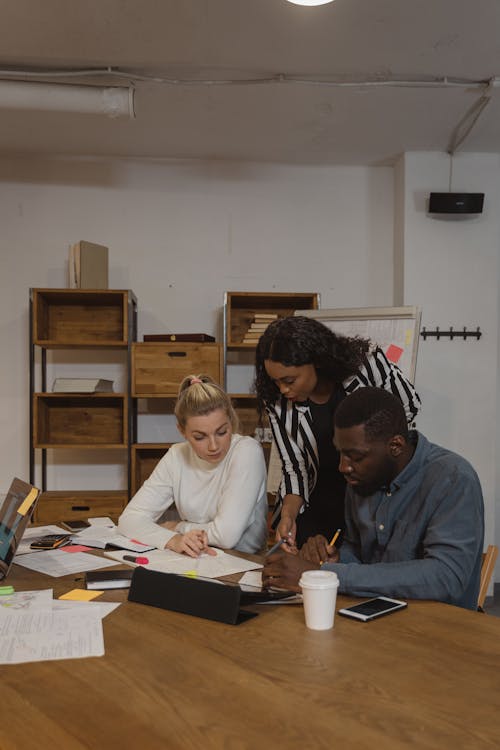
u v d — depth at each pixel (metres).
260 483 2.08
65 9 2.55
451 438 4.02
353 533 1.71
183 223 4.19
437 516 1.45
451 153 4.05
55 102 3.08
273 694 0.97
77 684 1.00
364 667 1.06
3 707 0.93
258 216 4.23
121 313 4.07
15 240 4.10
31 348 3.81
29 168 4.11
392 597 1.41
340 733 0.85
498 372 4.29
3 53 2.90
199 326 4.19
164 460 2.23
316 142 3.89
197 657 1.11
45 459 3.95
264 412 2.30
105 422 4.05
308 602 1.23
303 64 3.00
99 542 2.00
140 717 0.90
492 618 1.29
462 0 2.52
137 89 3.19
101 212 4.14
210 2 2.51
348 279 4.26
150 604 1.39
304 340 1.95
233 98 3.30
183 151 4.05
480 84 3.17
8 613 1.34
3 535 1.72
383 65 3.01
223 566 1.70
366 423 1.42
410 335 3.48
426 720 0.89
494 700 0.94
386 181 4.28
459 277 4.05
